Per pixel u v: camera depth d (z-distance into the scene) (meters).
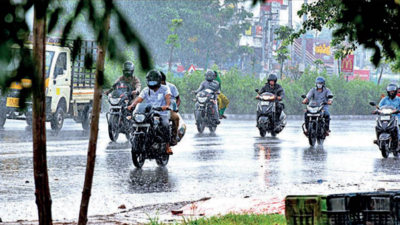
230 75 68.62
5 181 18.28
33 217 13.34
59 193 16.56
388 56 6.32
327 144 34.16
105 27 5.52
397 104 28.77
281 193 16.97
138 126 21.52
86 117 37.50
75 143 29.44
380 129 27.56
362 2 6.04
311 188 18.00
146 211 14.33
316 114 32.72
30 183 18.02
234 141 33.94
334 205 7.19
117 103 31.09
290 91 71.19
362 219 7.09
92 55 5.65
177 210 14.15
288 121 62.12
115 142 31.20
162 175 20.39
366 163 25.36
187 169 21.98
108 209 14.54
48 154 25.06
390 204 6.89
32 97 5.15
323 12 23.19
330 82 78.56
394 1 5.96
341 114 79.69
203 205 14.77
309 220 7.30
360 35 6.20
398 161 26.41
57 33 5.52
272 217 12.42
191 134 38.31
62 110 35.38
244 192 17.19
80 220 8.22
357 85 81.88
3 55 4.98
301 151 29.61
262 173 21.38
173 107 22.66
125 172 20.86
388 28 6.09
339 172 22.22
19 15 5.05
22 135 32.38
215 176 20.41
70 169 21.06
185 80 62.81
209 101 39.72
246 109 67.69
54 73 34.78
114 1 5.52
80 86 36.91
